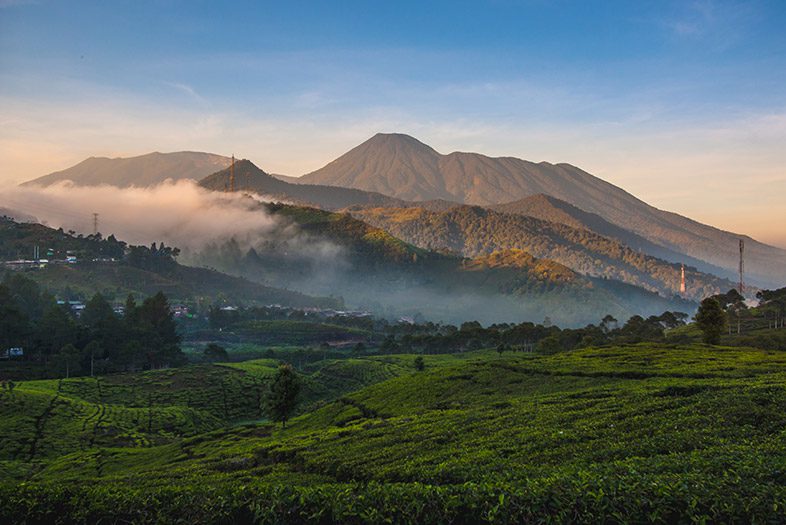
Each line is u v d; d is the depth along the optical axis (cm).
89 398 13000
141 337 18425
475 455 3838
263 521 2212
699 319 11925
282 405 9112
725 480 2192
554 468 3083
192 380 15288
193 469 5562
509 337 19975
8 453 8625
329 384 15938
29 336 17200
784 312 17662
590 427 4216
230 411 13650
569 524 1977
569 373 8019
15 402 10675
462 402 7325
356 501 2223
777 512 1881
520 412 5331
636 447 3416
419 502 2173
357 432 5981
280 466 4934
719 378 6262
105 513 2347
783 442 3102
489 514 2042
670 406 4488
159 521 2291
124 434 10131
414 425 5709
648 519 1975
